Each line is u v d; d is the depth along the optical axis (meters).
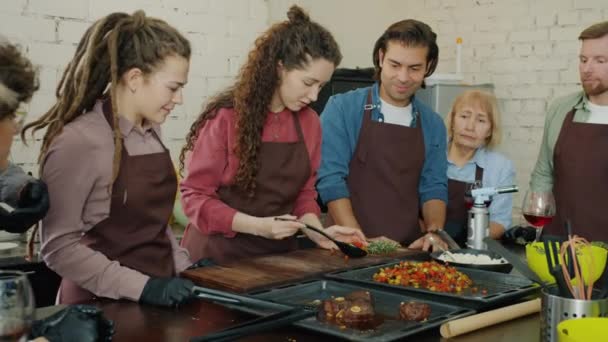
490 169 3.29
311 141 2.58
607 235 3.03
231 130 2.39
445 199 3.05
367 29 5.05
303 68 2.27
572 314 1.40
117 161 1.89
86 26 3.61
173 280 1.81
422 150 2.99
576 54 4.44
